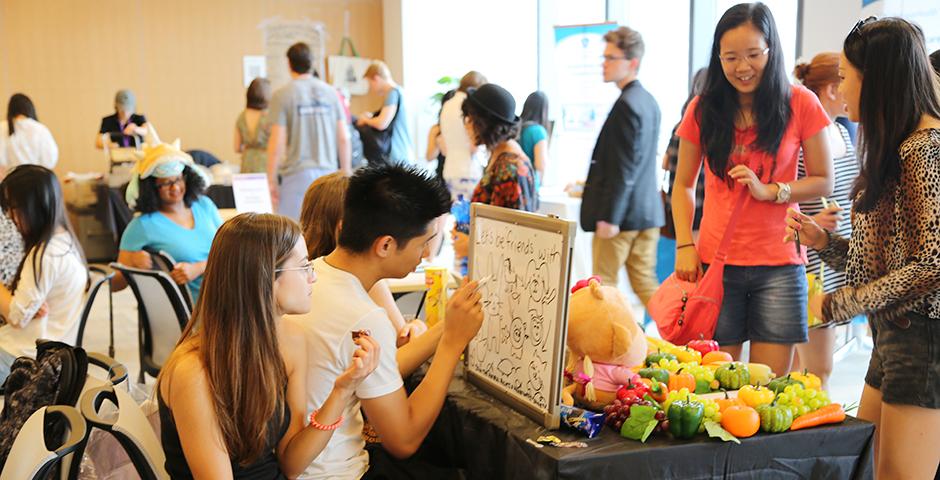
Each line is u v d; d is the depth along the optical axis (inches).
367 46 396.8
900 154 73.8
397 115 281.4
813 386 74.3
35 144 293.6
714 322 100.9
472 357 81.9
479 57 346.3
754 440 65.1
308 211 86.8
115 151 312.2
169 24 369.7
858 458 68.7
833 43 177.3
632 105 160.9
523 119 211.0
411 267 71.7
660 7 245.4
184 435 60.9
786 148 97.6
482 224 80.8
